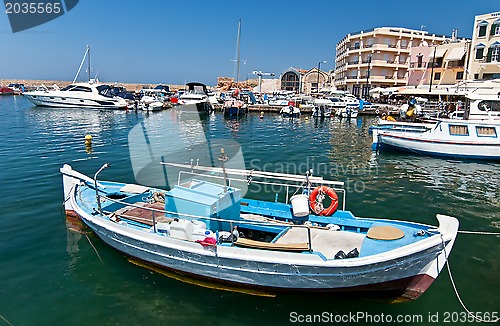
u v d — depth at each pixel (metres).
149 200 10.05
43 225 10.45
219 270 7.36
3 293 7.32
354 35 77.69
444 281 8.03
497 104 24.20
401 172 18.56
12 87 91.94
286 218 9.40
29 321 6.56
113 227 8.50
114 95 55.66
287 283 7.11
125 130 32.00
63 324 6.52
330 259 6.80
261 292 7.41
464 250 9.48
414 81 62.06
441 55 55.38
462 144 21.69
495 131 21.53
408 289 7.25
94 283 7.77
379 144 24.56
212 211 7.95
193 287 7.73
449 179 17.20
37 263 8.46
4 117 40.81
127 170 17.08
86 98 51.28
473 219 11.91
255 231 8.95
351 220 8.79
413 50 62.47
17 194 13.09
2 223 10.52
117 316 6.78
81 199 10.20
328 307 7.16
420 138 22.75
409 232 7.84
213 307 7.09
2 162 18.45
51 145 23.95
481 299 7.41
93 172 16.66
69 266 8.38
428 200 13.84
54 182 14.67
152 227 8.45
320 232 8.11
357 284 7.00
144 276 8.08
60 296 7.29
